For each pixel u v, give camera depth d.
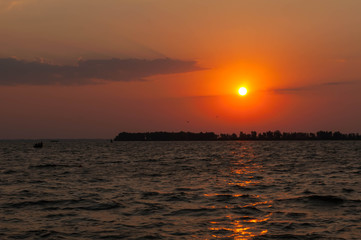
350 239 16.72
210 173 48.91
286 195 28.52
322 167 58.44
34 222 20.25
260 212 22.45
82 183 37.78
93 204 25.31
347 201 25.56
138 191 31.58
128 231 18.31
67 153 124.75
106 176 44.97
